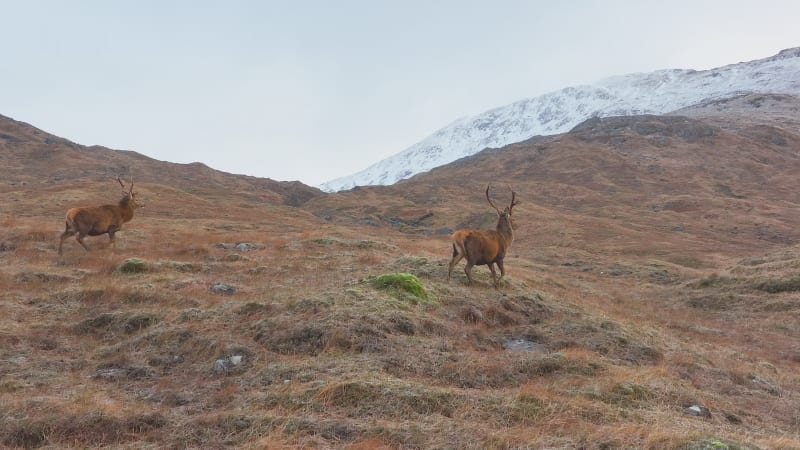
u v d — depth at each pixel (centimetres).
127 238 2266
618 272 3503
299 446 571
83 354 916
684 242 5259
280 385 750
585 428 630
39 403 664
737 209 7381
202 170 10150
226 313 1054
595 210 7788
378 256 1891
